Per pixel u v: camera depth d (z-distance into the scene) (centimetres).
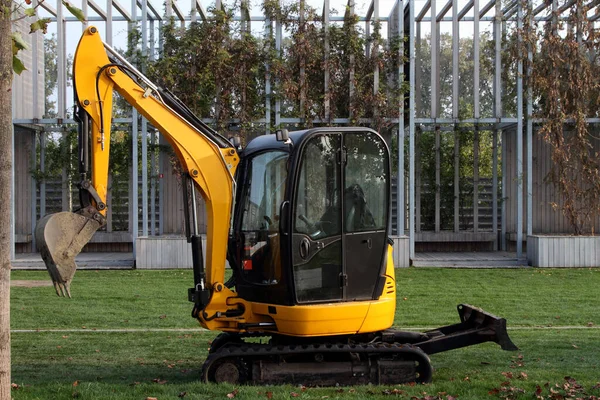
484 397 618
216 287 685
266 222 690
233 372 666
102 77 647
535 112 1911
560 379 693
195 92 1820
